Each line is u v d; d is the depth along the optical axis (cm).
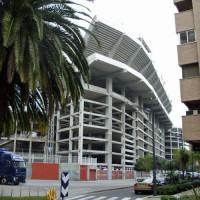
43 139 6875
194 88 1980
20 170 3145
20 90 1369
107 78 6794
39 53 1170
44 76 1169
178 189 2288
